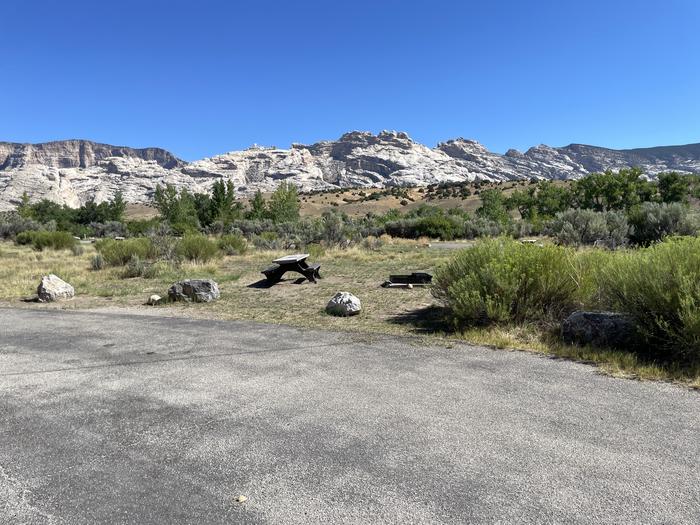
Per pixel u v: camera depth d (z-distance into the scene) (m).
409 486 2.59
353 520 2.30
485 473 2.71
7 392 4.17
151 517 2.35
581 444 3.06
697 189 59.34
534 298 6.40
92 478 2.73
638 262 5.36
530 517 2.30
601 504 2.40
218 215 48.78
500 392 4.03
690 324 4.48
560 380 4.33
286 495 2.52
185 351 5.50
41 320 7.45
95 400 3.97
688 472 2.70
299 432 3.30
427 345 5.64
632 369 4.57
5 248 24.28
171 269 14.05
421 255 16.97
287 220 47.59
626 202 57.09
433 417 3.52
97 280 12.38
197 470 2.80
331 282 11.40
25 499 2.52
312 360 5.07
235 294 9.92
